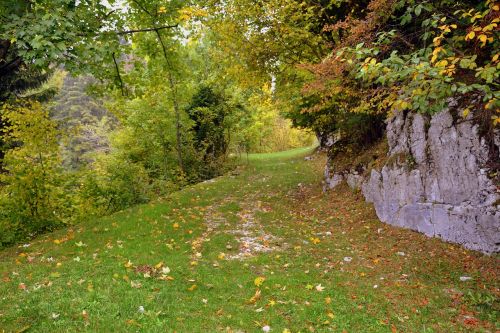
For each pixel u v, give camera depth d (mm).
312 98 12172
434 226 8125
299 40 11203
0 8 7277
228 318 5289
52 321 4930
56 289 5902
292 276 6891
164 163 20438
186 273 6871
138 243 8531
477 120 7316
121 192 13320
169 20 11023
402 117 9539
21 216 10086
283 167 22266
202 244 8656
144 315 5184
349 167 12742
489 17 4578
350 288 6410
